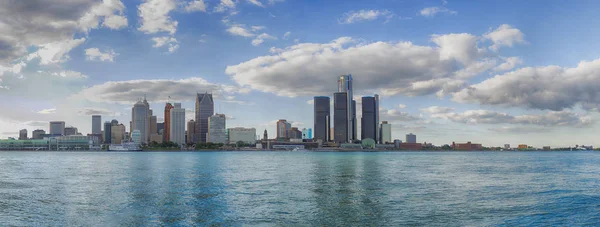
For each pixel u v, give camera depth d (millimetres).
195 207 53938
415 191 70500
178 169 137250
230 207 53906
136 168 144000
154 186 79125
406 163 190000
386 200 59875
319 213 49812
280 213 49844
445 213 49875
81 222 45281
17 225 44188
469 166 159500
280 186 78625
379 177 100125
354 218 47031
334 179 94375
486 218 47281
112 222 45219
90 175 108438
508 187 78062
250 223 44625
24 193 68875
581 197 63969
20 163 190250
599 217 48469
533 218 47656
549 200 60719
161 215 48781
